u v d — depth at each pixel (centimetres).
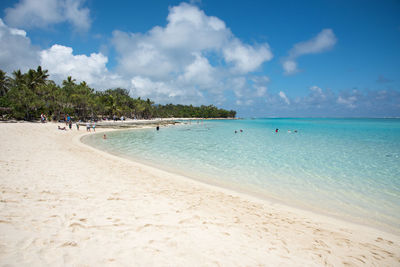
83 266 297
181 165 1374
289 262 377
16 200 517
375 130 5038
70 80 6781
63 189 654
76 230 402
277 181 1067
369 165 1440
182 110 16600
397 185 1020
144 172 1080
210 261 348
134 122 7238
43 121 4072
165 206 597
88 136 2947
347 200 827
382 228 603
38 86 4897
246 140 2936
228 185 980
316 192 912
